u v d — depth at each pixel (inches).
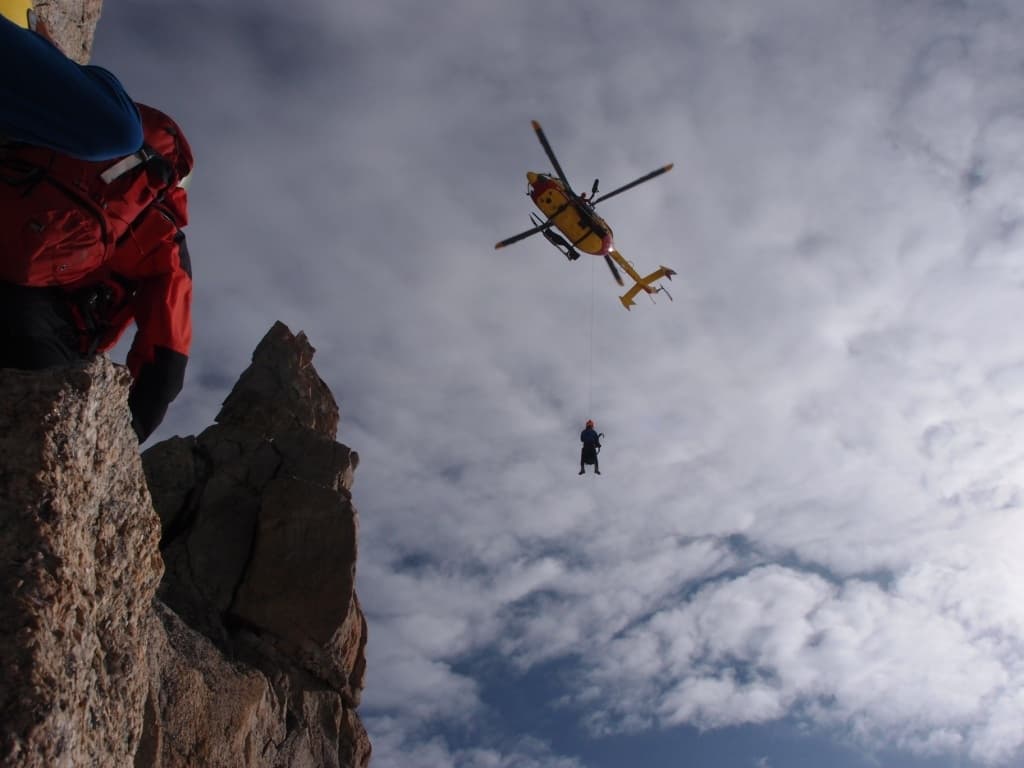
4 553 97.8
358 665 352.5
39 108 104.2
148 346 132.6
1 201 113.4
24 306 118.9
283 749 283.4
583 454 1001.5
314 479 396.5
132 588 120.6
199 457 392.2
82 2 226.8
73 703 97.4
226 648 318.3
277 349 454.9
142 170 123.9
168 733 227.1
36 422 104.5
